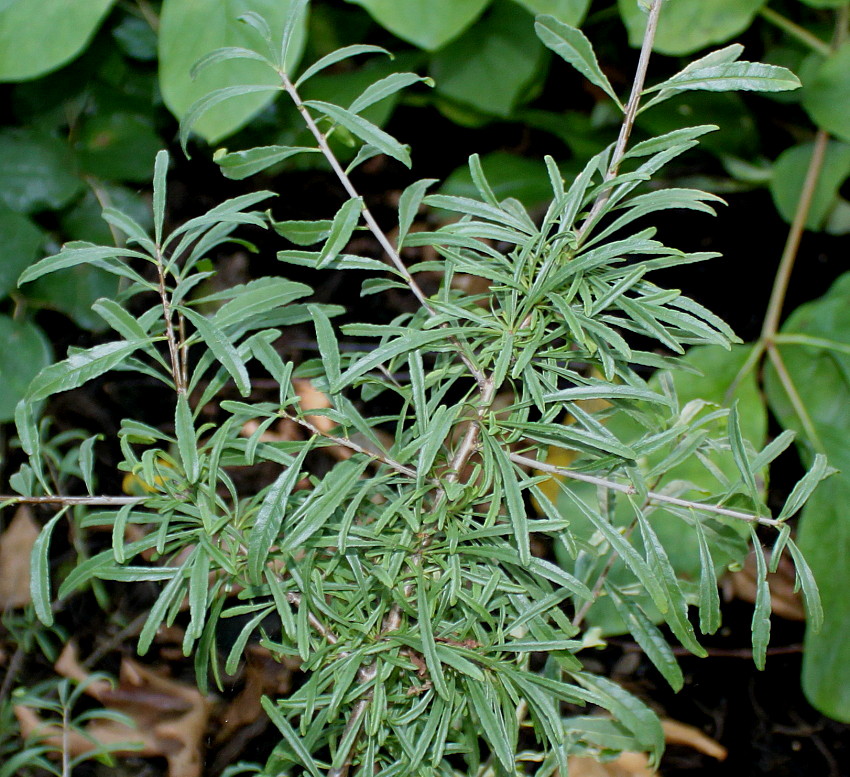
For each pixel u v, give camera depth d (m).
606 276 0.59
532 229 0.59
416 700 0.62
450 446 0.62
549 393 0.57
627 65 1.30
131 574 0.59
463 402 0.57
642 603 0.70
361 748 0.63
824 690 0.85
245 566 0.60
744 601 1.03
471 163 0.59
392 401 1.14
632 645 1.00
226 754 0.87
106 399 1.13
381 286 0.62
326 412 0.58
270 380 1.16
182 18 0.80
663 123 1.19
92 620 0.98
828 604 0.86
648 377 1.13
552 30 0.57
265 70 0.80
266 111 1.21
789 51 1.19
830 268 1.23
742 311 1.21
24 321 1.05
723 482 0.60
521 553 0.54
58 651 0.95
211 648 0.62
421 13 0.84
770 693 0.96
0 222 1.07
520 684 0.59
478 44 1.14
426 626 0.56
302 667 0.60
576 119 1.28
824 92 0.99
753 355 0.99
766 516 0.57
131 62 1.18
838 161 1.10
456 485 0.56
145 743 0.88
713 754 0.90
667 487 0.65
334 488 0.57
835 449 0.92
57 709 0.79
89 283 1.14
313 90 1.18
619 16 1.25
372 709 0.58
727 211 1.26
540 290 0.57
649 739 0.66
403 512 0.57
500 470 0.57
